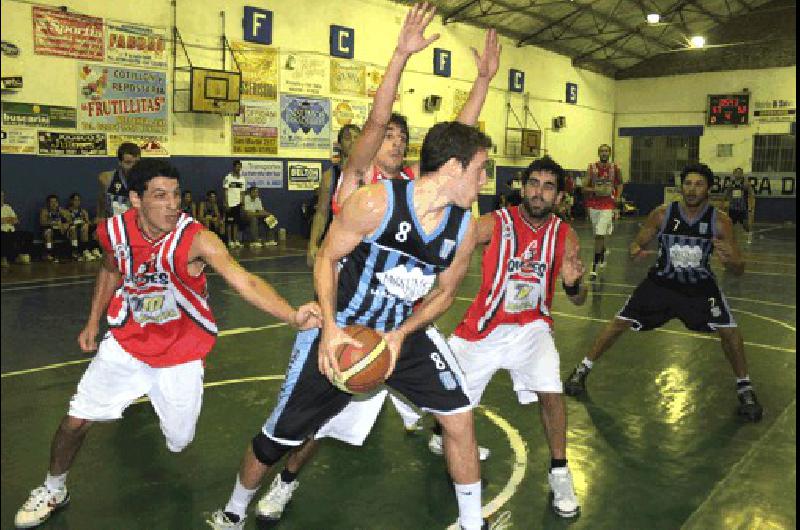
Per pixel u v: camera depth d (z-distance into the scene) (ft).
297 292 31.17
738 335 15.89
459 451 9.43
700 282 16.19
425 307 9.30
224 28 51.39
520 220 11.91
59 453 10.39
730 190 65.72
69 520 10.50
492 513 10.97
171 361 10.62
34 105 41.78
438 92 70.13
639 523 10.64
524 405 16.46
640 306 16.69
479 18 71.20
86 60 43.91
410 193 8.56
